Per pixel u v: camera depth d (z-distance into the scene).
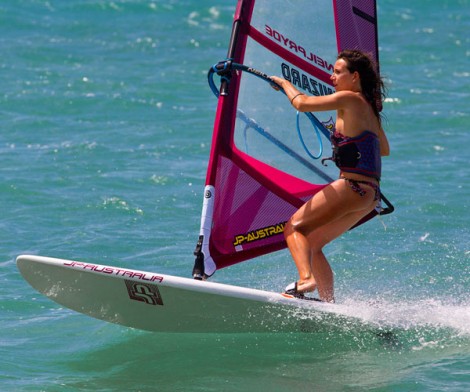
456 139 48.84
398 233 35.16
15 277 30.36
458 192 39.84
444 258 32.41
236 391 22.03
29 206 37.72
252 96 26.75
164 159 44.97
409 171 43.09
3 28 73.44
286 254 33.34
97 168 43.03
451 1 88.25
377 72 24.81
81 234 34.69
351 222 25.39
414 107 55.12
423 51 70.94
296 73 27.38
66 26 75.38
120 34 74.19
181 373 23.27
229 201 26.72
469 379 22.28
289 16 27.08
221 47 71.75
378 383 22.25
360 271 31.27
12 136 48.09
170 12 81.88
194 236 35.03
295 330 25.66
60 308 28.11
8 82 58.62
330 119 27.73
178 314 24.53
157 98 56.66
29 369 23.39
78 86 58.53
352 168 24.36
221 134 26.31
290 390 22.05
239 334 25.81
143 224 36.22
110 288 23.73
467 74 64.12
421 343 24.94
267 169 27.08
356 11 28.02
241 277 31.08
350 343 25.19
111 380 22.75
